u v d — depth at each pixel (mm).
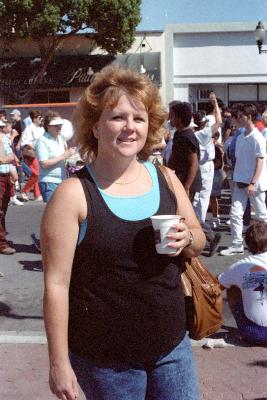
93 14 31625
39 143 8625
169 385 2584
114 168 2557
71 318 2508
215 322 2832
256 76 34812
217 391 4582
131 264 2459
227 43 34750
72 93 34125
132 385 2535
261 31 25891
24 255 9289
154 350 2525
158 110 2629
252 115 8539
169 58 34562
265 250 5535
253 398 4469
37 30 30594
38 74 32625
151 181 2635
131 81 2566
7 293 7367
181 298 2615
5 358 5309
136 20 32281
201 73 35062
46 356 5344
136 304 2475
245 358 5188
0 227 9305
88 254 2453
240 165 8797
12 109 19594
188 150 7652
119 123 2514
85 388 2580
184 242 2506
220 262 8695
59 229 2434
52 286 2426
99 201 2475
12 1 30016
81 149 2709
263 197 9102
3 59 34125
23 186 16594
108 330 2473
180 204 2693
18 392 4660
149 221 2506
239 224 9016
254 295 5387
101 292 2463
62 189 2482
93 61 33875
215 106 9891
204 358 5195
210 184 9594
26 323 6273
